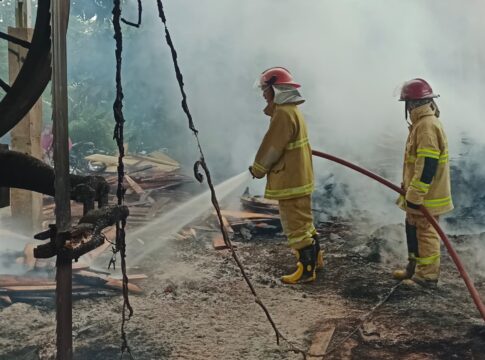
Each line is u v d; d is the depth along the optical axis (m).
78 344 3.58
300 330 3.93
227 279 5.00
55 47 2.15
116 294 4.45
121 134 2.74
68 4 2.21
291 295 4.65
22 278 4.44
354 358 3.55
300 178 4.86
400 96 4.64
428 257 4.72
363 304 4.45
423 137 4.45
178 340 3.71
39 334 3.67
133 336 3.73
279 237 6.48
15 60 6.13
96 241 2.39
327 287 4.86
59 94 2.18
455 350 3.64
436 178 4.61
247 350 3.61
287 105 4.84
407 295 4.61
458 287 4.82
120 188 2.82
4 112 3.31
